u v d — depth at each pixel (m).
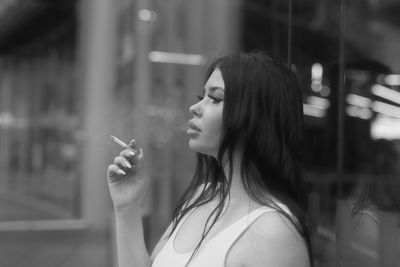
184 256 1.16
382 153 1.81
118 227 1.34
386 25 2.02
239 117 1.10
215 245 1.09
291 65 1.97
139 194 1.34
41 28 5.57
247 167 1.13
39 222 5.21
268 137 1.11
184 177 4.36
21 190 5.73
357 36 1.99
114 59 4.91
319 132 1.96
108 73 4.91
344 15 1.96
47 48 5.61
